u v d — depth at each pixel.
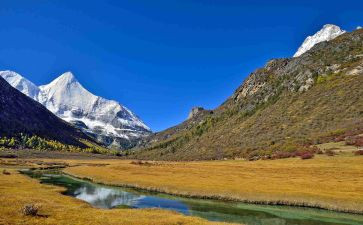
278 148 160.25
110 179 99.94
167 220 44.22
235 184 81.50
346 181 77.75
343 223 50.38
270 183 80.88
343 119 169.75
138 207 62.41
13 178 88.94
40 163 186.25
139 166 141.12
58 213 43.34
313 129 173.50
